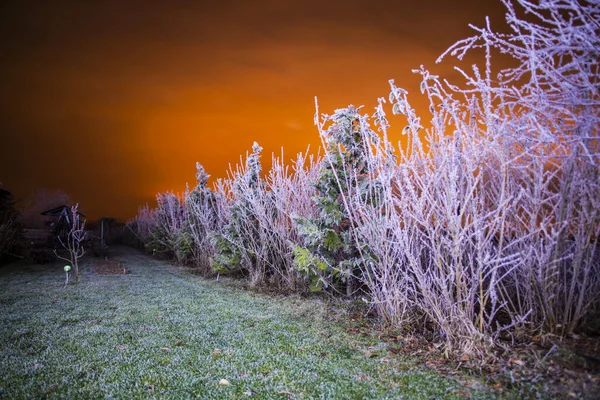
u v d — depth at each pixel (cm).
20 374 385
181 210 1683
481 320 406
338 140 697
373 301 575
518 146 409
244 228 972
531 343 395
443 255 487
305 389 353
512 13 315
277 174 879
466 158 388
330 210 689
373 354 436
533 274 402
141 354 445
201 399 337
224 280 1016
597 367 336
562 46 294
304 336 511
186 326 564
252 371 396
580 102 310
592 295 404
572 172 366
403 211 463
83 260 1565
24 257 1463
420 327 509
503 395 324
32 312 650
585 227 375
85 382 369
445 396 330
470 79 358
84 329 547
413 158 447
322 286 724
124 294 822
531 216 388
